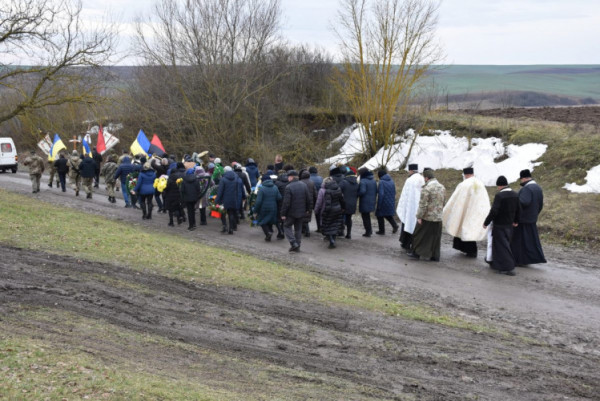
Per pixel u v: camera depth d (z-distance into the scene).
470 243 12.63
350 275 10.87
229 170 14.32
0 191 19.14
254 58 29.77
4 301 6.95
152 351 6.07
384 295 9.61
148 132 29.98
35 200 17.44
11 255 9.22
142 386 4.83
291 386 5.55
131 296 7.96
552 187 16.70
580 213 14.79
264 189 13.53
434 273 11.20
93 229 12.10
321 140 28.73
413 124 24.25
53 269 8.71
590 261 12.34
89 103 16.70
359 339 7.25
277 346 6.77
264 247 13.08
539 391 5.99
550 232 14.45
